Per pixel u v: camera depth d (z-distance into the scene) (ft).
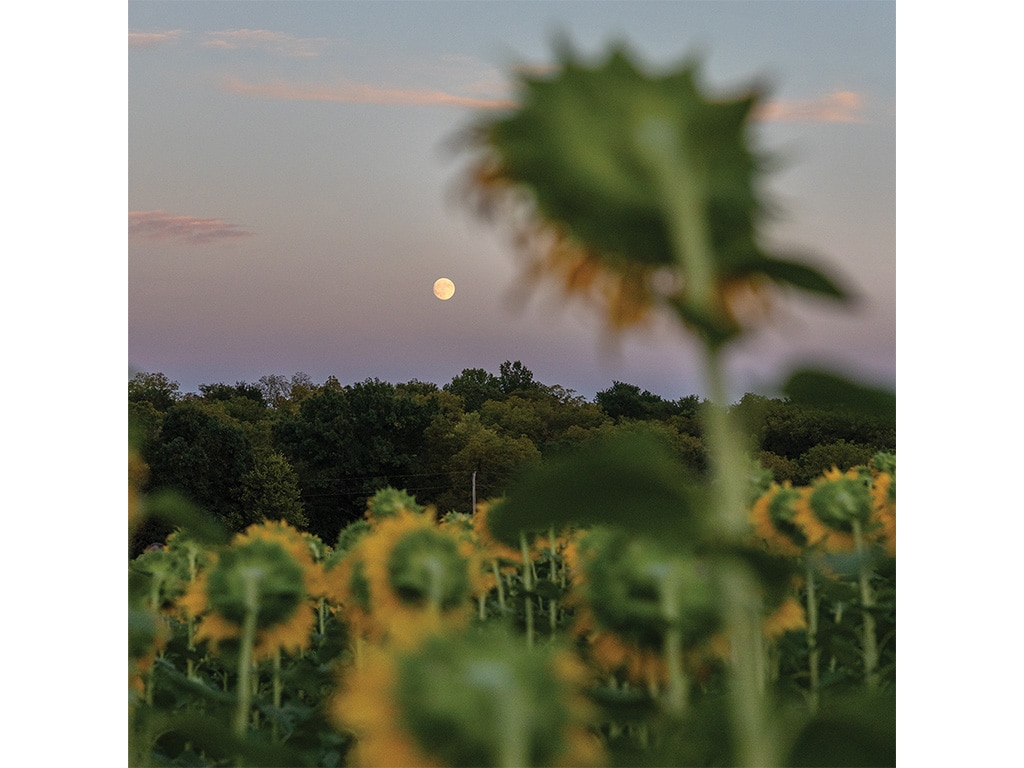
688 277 1.94
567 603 6.69
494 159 2.03
